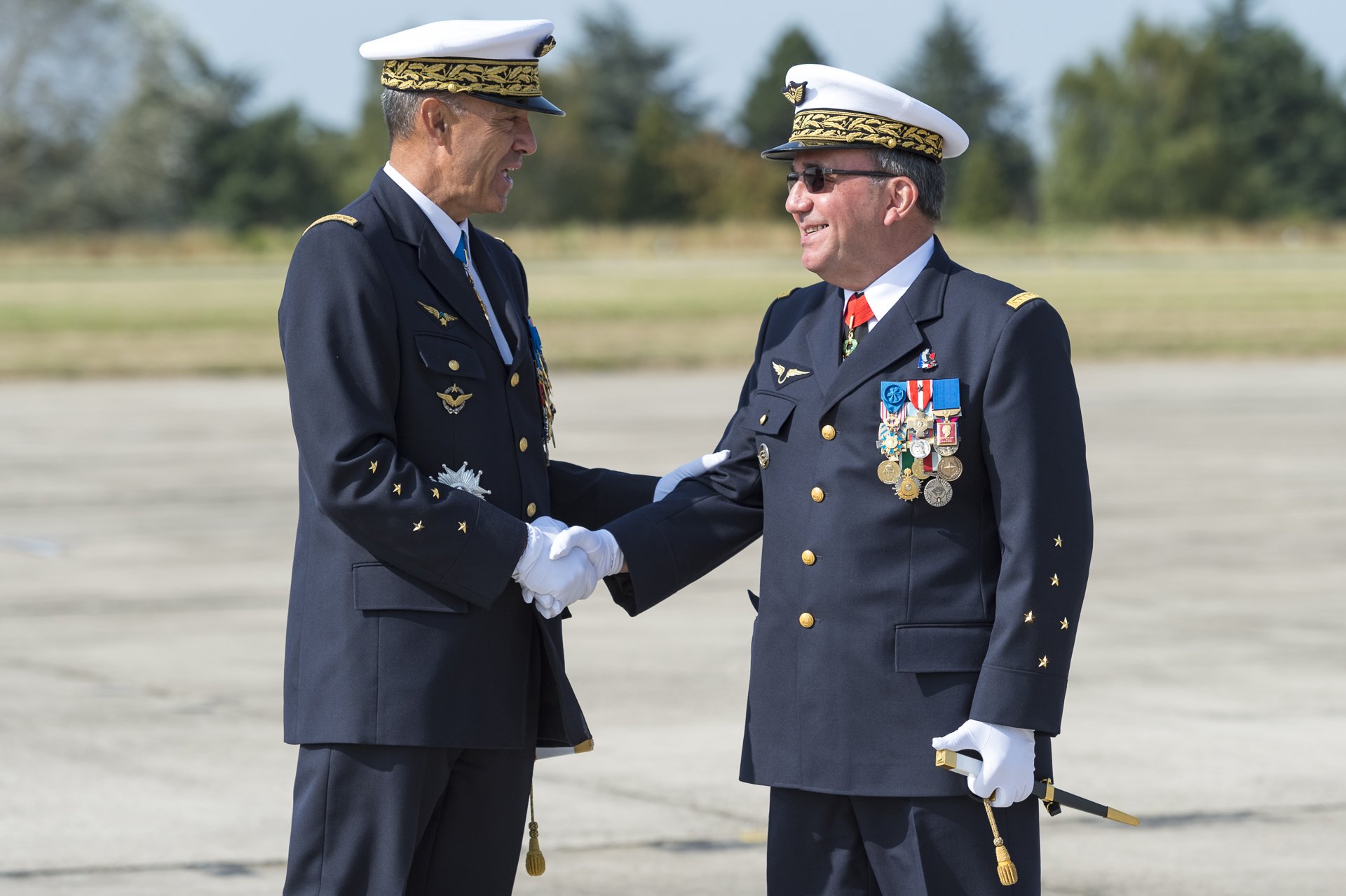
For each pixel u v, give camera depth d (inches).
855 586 318.0
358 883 325.7
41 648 723.4
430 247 332.5
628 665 692.7
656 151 7239.2
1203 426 1567.4
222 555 941.8
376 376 319.0
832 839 329.1
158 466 1300.4
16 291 3435.0
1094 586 861.8
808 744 322.0
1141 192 7071.9
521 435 343.0
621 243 5511.8
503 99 329.7
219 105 7071.9
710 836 486.0
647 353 2250.2
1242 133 7785.4
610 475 374.3
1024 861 316.2
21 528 1029.2
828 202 321.4
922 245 325.1
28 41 6043.3
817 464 324.5
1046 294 3265.3
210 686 658.8
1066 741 586.2
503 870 350.6
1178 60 7253.9
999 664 305.9
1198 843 482.9
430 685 322.3
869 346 320.2
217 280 3868.1
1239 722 609.0
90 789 528.1
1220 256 5285.4
